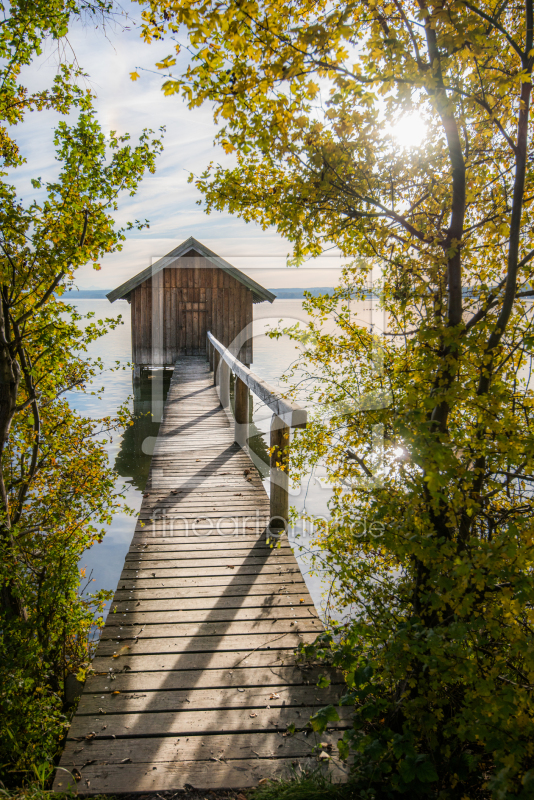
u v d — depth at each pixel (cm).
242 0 172
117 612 332
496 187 241
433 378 207
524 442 187
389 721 222
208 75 191
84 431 446
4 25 325
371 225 226
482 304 223
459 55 204
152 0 198
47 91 353
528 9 192
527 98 194
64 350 390
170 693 261
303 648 246
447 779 201
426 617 219
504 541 172
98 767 217
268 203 236
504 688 170
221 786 208
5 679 255
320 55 184
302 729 238
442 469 170
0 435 343
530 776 149
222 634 310
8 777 240
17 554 322
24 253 351
